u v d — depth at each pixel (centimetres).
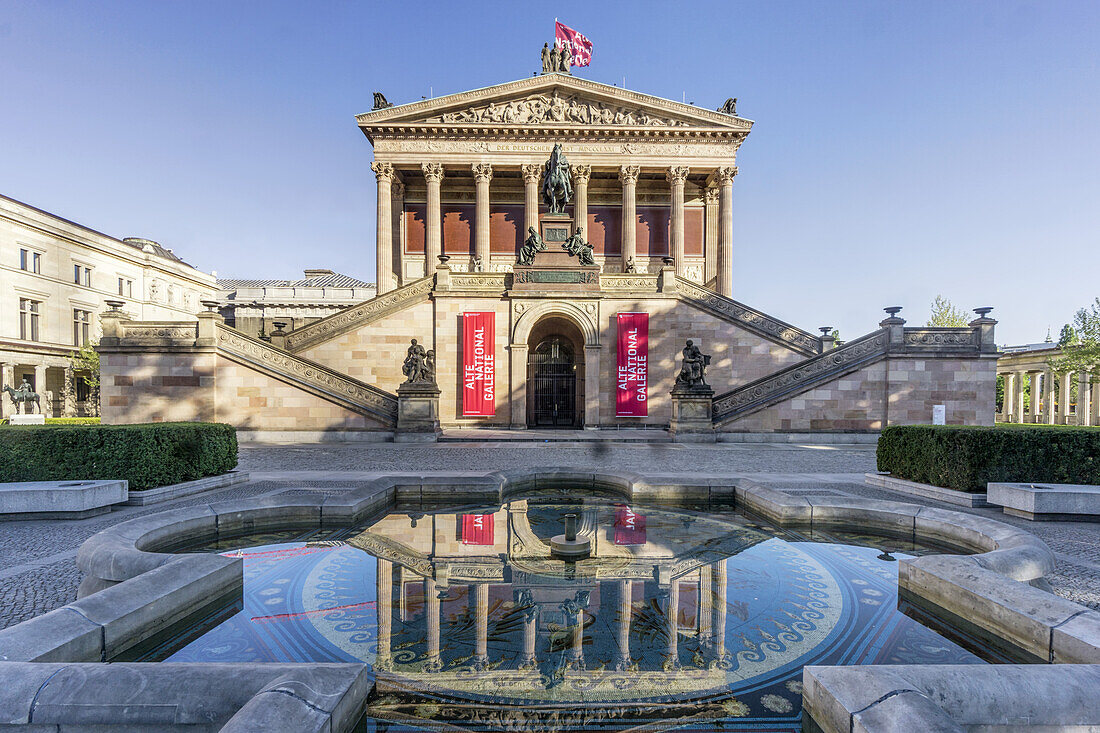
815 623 460
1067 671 314
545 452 1767
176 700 294
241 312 5466
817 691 319
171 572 479
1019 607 421
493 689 350
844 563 633
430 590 529
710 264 4288
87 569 537
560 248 2850
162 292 6141
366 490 888
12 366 4334
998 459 1027
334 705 287
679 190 4022
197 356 2158
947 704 295
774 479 1255
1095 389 4666
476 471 1371
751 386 2214
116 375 2158
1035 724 294
